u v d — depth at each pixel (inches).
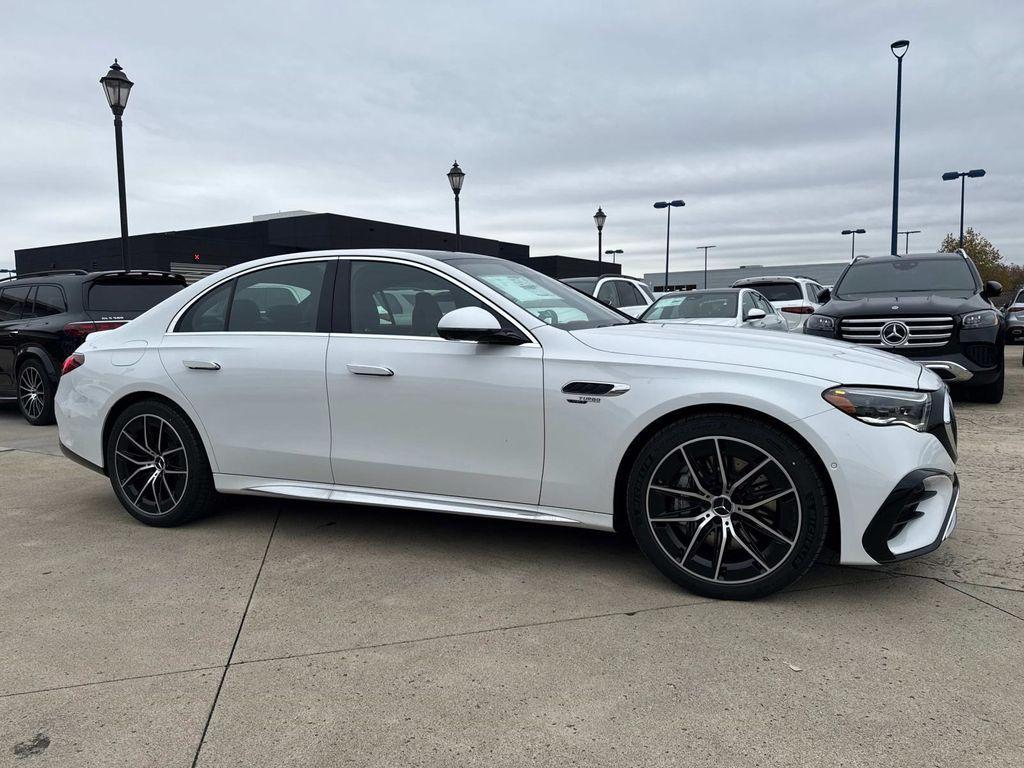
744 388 112.8
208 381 152.4
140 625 113.0
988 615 111.0
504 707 89.1
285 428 146.7
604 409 121.3
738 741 81.4
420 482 136.9
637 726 84.7
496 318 132.9
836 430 108.7
